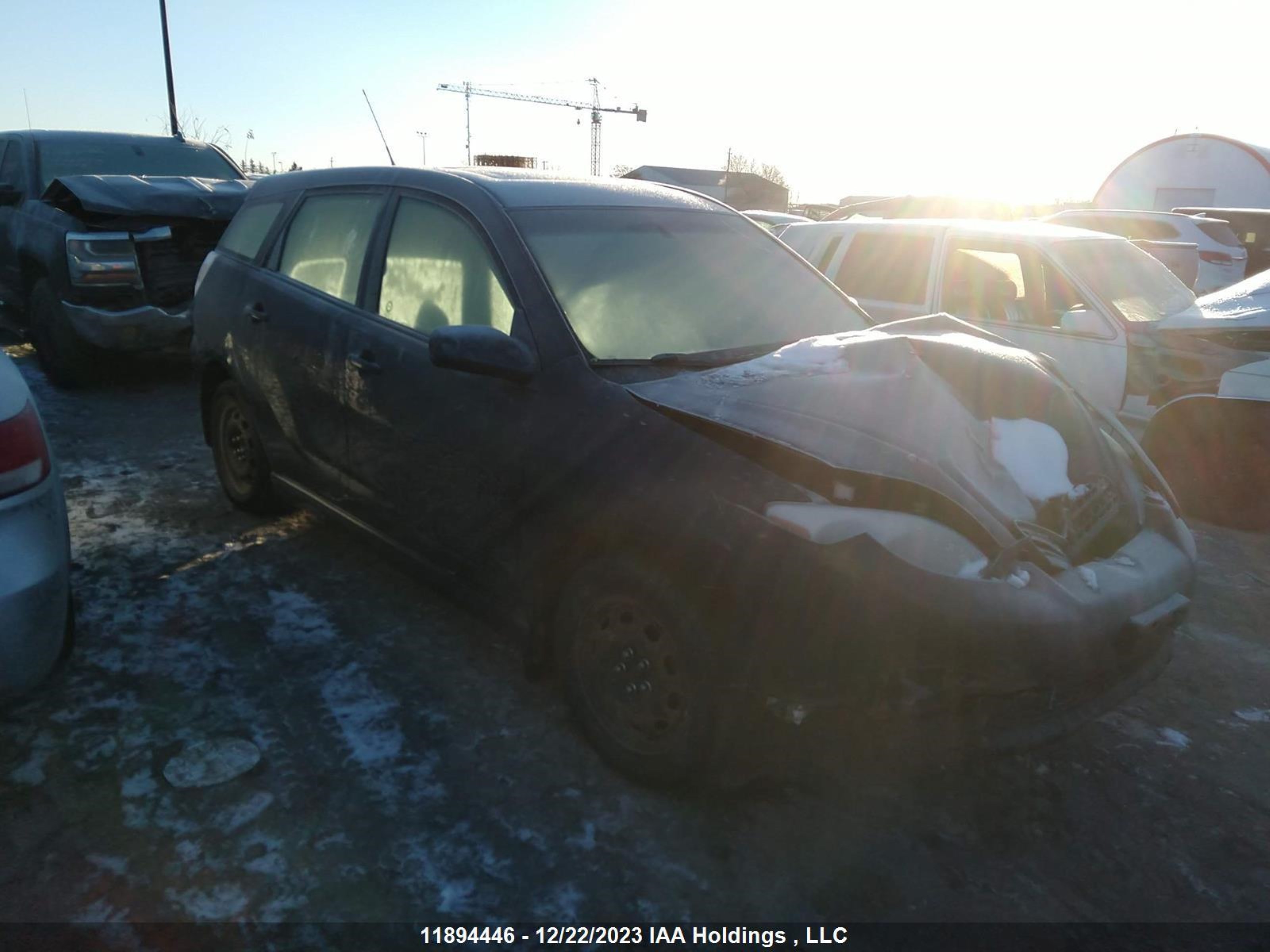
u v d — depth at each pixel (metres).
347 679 3.38
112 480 5.35
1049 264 6.26
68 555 2.82
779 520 2.44
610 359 3.05
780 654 2.44
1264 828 2.91
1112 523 2.96
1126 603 2.63
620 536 2.75
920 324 3.67
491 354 2.96
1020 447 2.90
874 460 2.57
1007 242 6.48
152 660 3.43
